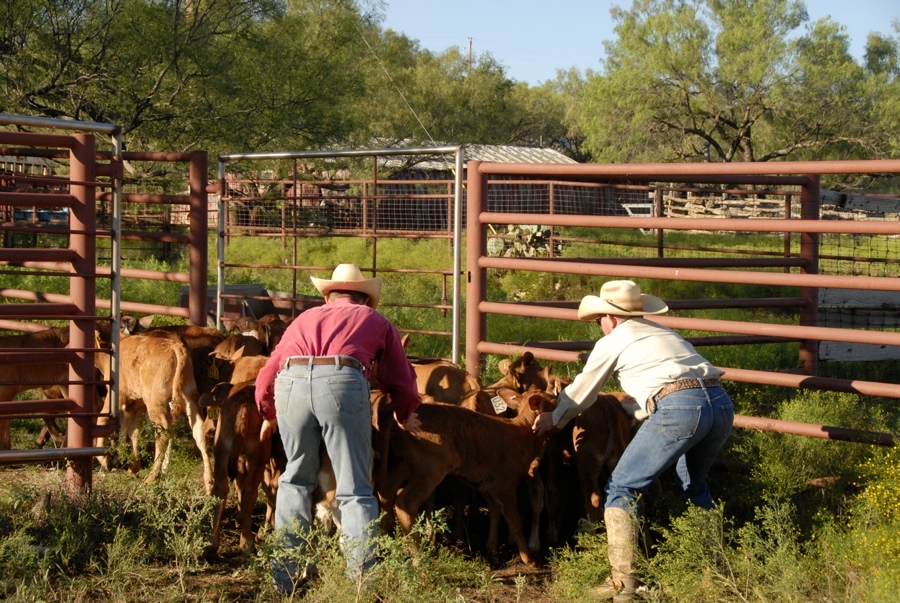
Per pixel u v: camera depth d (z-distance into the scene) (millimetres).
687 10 40406
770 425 6184
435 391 7070
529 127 71375
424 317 12562
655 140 44125
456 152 7918
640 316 5645
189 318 9305
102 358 8078
